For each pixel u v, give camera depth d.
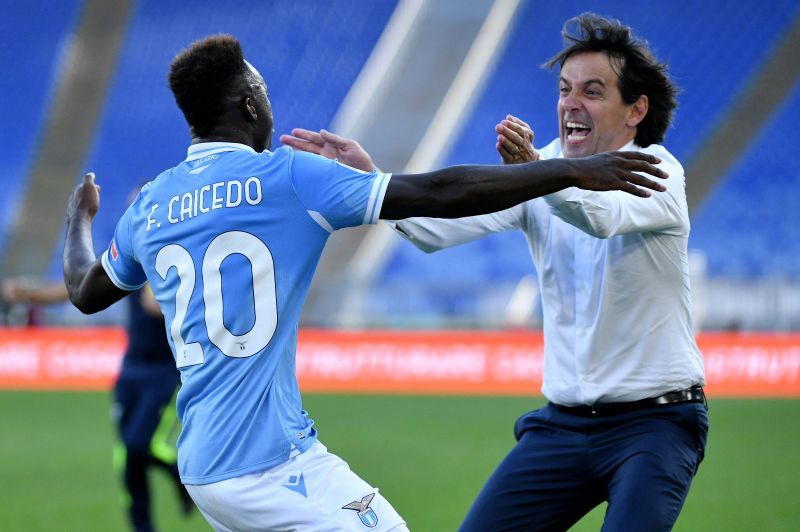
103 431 41.72
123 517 26.98
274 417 11.04
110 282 12.53
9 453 36.84
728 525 24.91
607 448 13.58
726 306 55.44
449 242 14.47
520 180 10.94
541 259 14.25
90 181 14.18
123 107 74.31
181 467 11.41
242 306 11.16
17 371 56.12
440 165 72.38
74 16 78.19
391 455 34.94
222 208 11.31
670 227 13.15
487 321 57.38
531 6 79.69
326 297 57.44
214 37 11.88
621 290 13.50
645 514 12.59
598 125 14.13
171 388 23.69
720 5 76.56
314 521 10.91
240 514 11.02
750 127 71.12
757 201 68.19
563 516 14.03
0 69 75.38
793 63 73.38
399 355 55.06
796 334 54.16
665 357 13.53
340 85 76.06
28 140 72.38
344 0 80.44
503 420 43.09
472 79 76.62
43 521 26.55
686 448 13.31
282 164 11.30
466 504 27.34
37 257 66.12
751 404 47.72
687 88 73.12
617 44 13.98
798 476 30.80
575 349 13.83
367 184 11.00
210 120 11.80
